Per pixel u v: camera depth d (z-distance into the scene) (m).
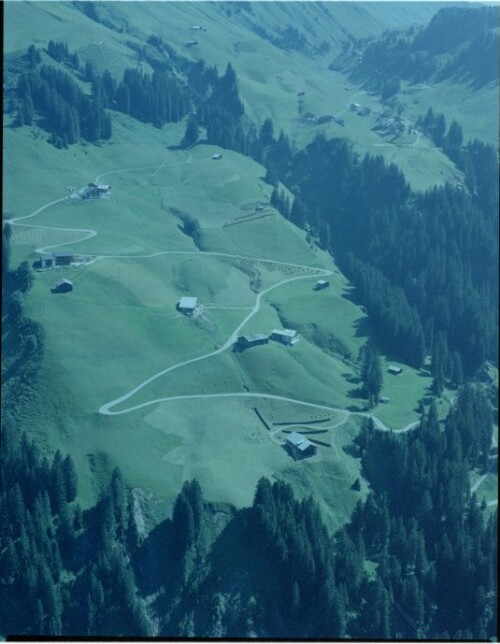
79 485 185.62
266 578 177.50
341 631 172.75
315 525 183.00
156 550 178.50
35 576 167.00
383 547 192.75
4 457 185.75
